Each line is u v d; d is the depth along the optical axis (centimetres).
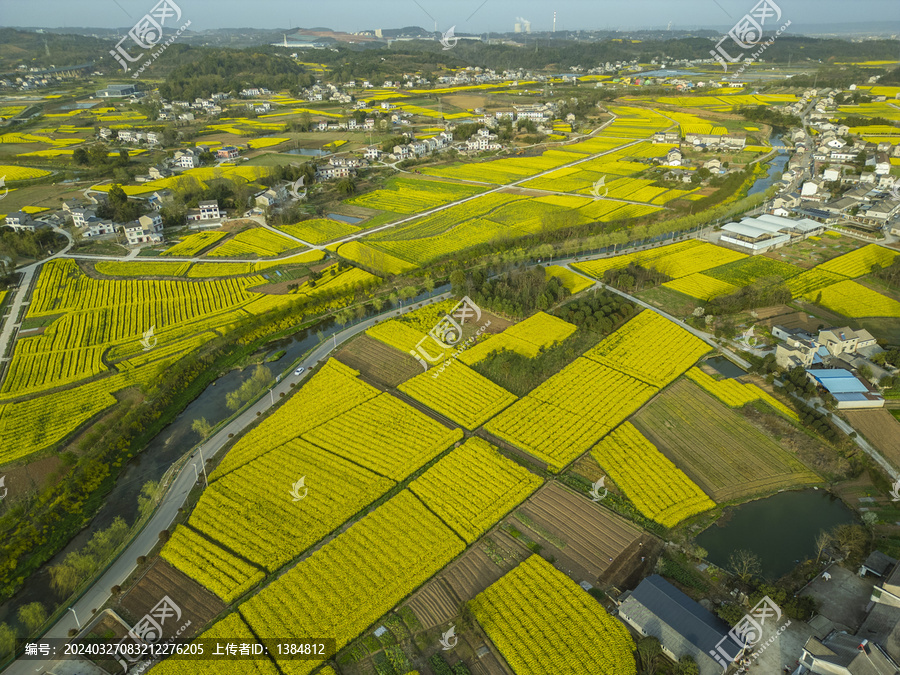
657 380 10112
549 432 8938
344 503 7656
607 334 11600
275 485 7994
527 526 7312
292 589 6519
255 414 9581
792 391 9469
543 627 6025
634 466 8212
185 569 6794
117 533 7194
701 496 7650
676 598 6053
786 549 6906
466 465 8262
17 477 8269
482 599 6331
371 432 8988
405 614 6266
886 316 11906
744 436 8794
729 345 11075
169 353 11238
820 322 11700
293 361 11112
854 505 7469
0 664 5791
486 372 10556
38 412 9606
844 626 5900
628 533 7175
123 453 8706
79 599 6519
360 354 11250
